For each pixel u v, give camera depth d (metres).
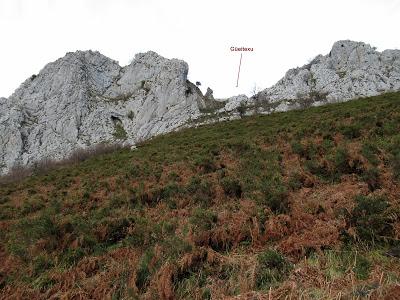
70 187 16.28
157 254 6.23
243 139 17.02
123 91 134.50
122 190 12.86
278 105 109.31
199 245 6.69
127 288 5.47
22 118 108.56
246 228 6.77
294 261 5.67
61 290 6.04
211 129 27.17
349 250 5.72
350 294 4.34
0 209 13.80
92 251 7.55
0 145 99.19
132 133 115.25
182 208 9.53
